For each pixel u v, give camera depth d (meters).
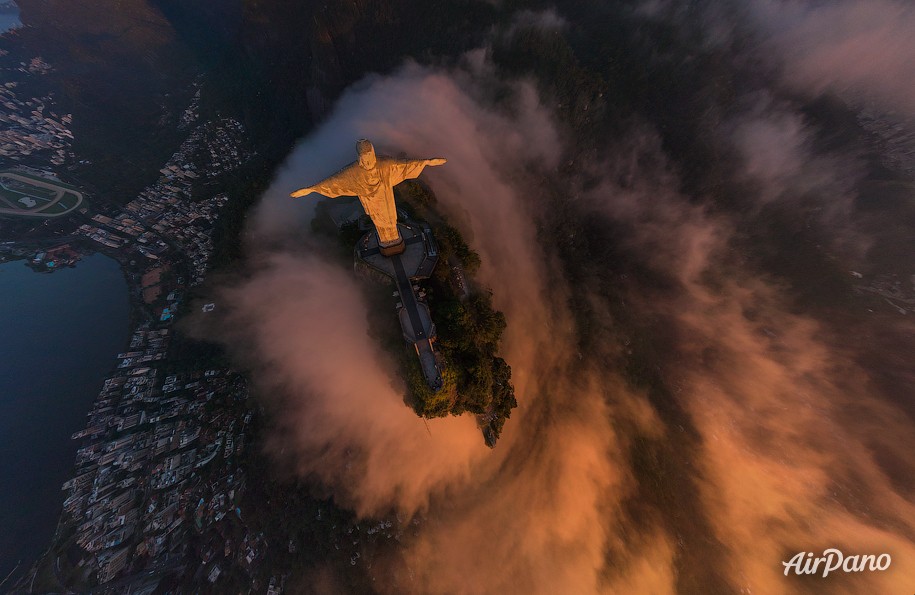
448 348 58.25
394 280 61.75
